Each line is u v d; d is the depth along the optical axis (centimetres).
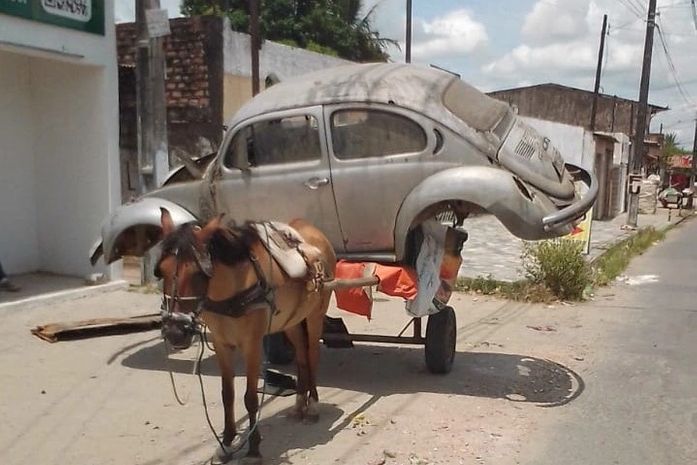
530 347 830
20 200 1062
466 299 1098
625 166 3397
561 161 709
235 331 467
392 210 646
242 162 682
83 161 1041
